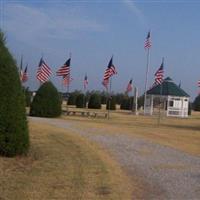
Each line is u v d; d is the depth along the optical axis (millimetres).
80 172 13102
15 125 14594
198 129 32969
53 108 36375
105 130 25828
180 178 13219
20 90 14930
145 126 32969
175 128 32656
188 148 20516
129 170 14016
